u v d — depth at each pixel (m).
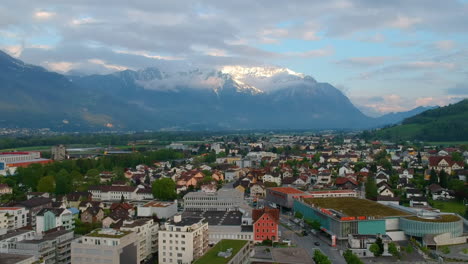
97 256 183.88
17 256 166.25
